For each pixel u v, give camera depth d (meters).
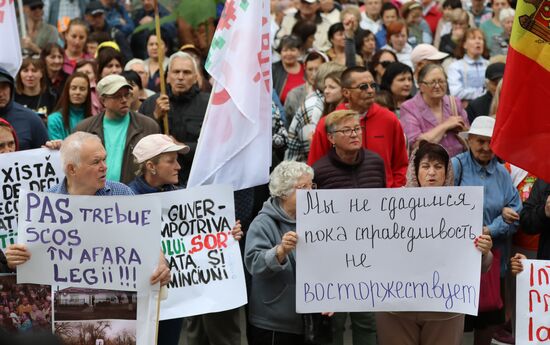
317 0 17.30
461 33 16.88
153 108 11.69
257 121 9.48
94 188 7.91
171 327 8.80
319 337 8.53
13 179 9.04
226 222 8.70
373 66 14.78
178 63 11.21
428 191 8.10
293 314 8.54
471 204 8.10
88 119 10.74
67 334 7.56
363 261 8.14
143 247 7.55
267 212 8.59
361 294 8.16
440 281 8.16
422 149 8.99
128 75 13.11
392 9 17.66
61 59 14.66
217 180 9.48
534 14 7.96
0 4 10.40
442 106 11.94
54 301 7.57
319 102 11.99
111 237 7.56
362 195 8.09
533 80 8.04
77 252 7.56
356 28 16.08
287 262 8.37
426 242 8.13
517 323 8.13
